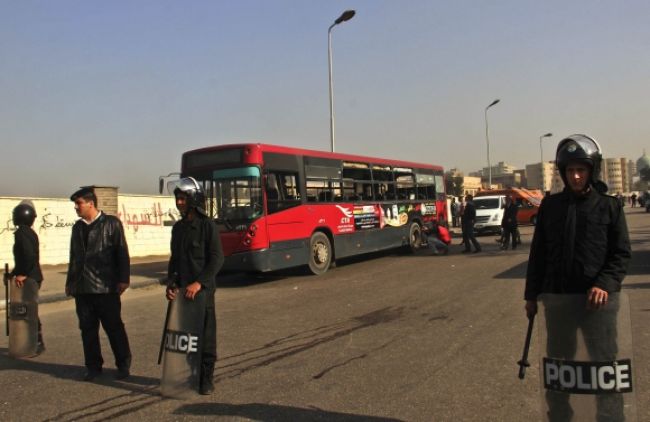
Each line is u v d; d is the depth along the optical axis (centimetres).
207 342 523
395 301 994
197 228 521
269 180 1302
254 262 1252
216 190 1302
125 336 592
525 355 378
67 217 1862
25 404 513
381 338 723
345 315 888
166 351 526
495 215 2919
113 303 581
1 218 1670
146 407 495
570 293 336
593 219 333
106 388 555
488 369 573
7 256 1680
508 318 807
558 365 333
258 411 476
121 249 584
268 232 1280
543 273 364
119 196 2061
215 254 520
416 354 639
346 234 1563
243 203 1273
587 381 326
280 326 827
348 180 1602
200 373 517
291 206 1362
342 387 533
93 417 475
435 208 2130
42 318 998
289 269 1564
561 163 339
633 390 324
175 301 523
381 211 1747
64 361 671
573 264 335
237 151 1288
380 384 538
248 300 1098
